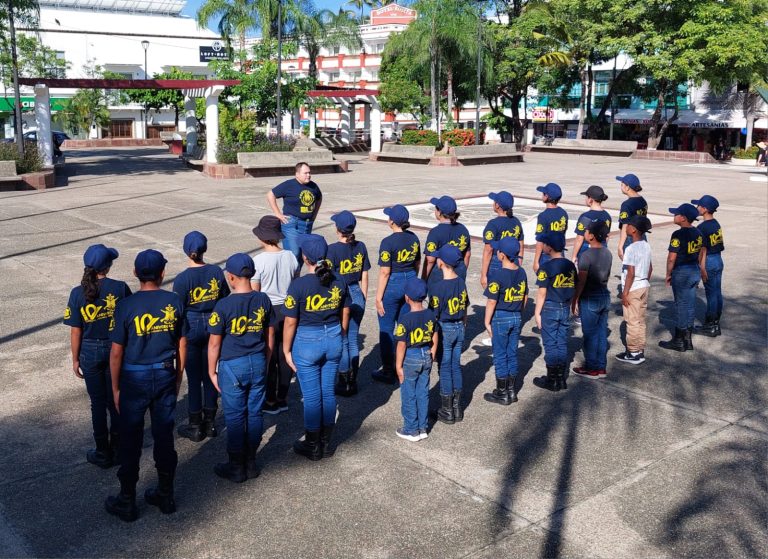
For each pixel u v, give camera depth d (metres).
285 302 5.82
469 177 29.64
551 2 45.59
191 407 6.39
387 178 28.95
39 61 48.59
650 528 5.07
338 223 7.22
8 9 28.41
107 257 5.58
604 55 45.56
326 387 6.00
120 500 5.10
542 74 46.88
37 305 10.42
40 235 15.63
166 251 14.09
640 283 8.29
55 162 35.44
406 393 6.34
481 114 68.31
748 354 8.85
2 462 5.91
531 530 5.03
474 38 41.28
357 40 53.25
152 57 65.56
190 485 5.62
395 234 7.62
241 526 5.04
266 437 6.50
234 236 15.70
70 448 6.19
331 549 4.78
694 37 38.38
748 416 7.01
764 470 5.90
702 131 53.75
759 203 22.48
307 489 5.56
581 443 6.39
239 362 5.46
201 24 46.75
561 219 9.09
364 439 6.45
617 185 26.97
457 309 6.57
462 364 8.45
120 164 35.72
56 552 4.71
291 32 47.69
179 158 40.84
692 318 8.91
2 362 8.18
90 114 56.00
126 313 5.01
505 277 7.01
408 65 47.44
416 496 5.47
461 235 8.08
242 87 32.06
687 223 8.73
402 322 6.19
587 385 7.82
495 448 6.29
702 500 5.43
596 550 4.80
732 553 4.78
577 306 8.52
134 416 5.06
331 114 78.19
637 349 8.45
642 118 55.09
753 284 12.25
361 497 5.45
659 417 6.98
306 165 10.06
